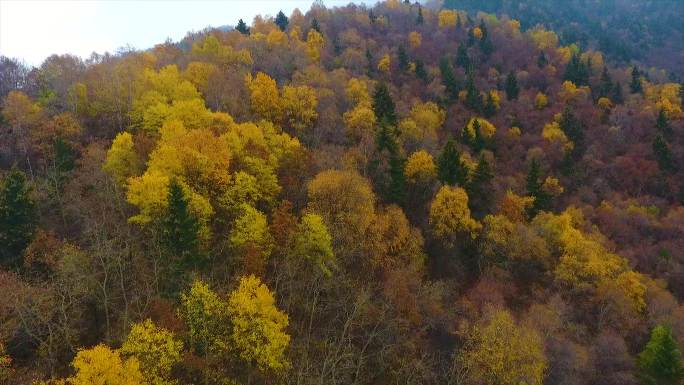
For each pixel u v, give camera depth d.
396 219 59.03
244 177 51.75
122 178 52.03
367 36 146.25
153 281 43.28
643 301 59.03
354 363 44.44
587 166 98.44
